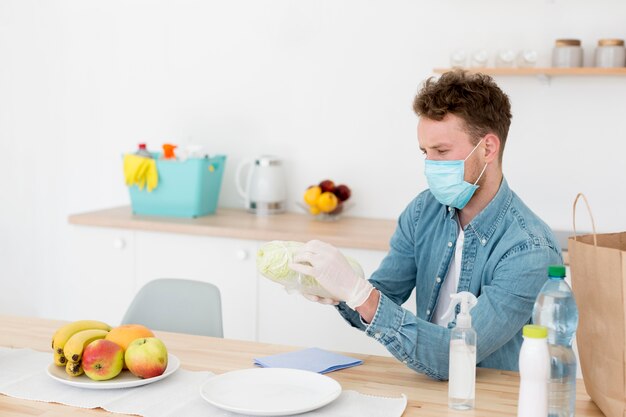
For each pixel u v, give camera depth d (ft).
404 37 10.82
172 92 12.12
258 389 5.01
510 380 5.36
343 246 9.62
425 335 5.24
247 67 11.68
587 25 10.04
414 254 6.57
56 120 12.84
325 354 5.90
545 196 10.39
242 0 11.58
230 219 10.91
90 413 4.72
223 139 11.94
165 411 4.70
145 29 12.14
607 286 4.50
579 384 5.32
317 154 11.46
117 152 12.54
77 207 12.92
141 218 10.93
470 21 10.51
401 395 5.05
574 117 10.17
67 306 13.24
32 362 5.64
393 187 11.11
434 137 5.66
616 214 10.15
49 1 12.62
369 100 11.09
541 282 5.57
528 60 9.86
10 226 13.38
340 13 11.09
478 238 5.95
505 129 5.74
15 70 12.96
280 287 10.05
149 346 5.16
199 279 10.49
